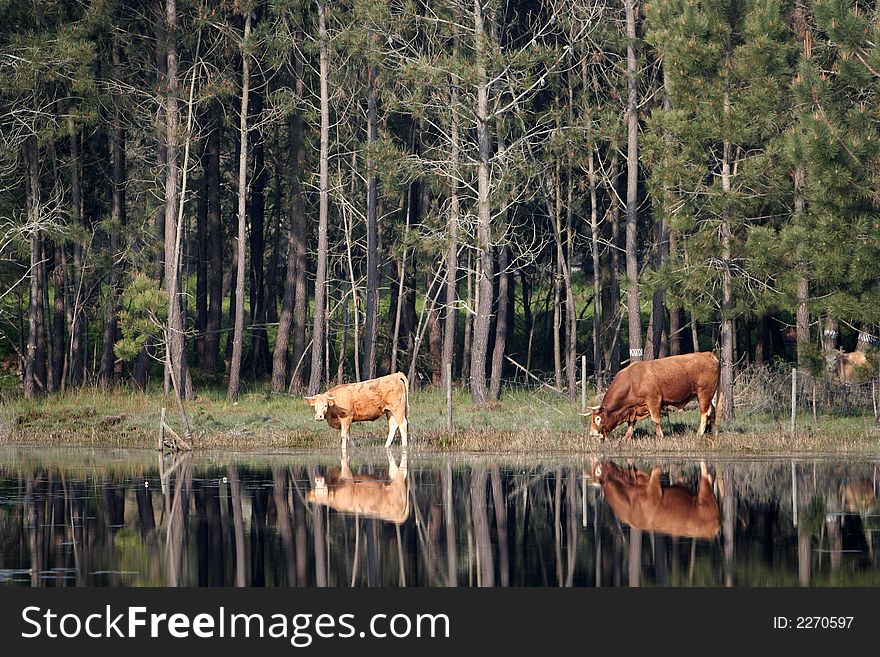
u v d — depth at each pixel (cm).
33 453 6506
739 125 6819
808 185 6500
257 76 9969
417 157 8394
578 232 10838
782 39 7100
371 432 7025
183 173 8238
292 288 9619
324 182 8725
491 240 8544
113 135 9288
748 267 7044
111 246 9269
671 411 7575
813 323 7400
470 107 8606
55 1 8581
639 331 7944
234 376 8875
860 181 6338
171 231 8731
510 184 8288
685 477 5072
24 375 9631
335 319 11019
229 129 10538
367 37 8275
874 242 6284
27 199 8950
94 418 7744
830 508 4194
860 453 6078
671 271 7106
